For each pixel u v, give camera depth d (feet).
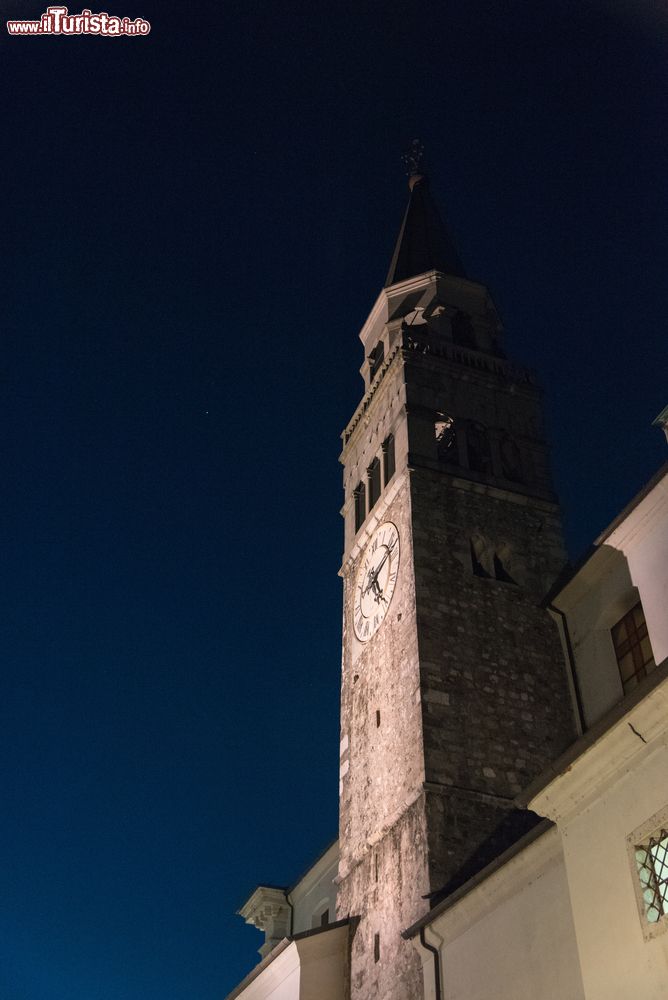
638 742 45.14
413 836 80.64
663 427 73.67
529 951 57.26
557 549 102.94
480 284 132.46
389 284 137.18
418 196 160.56
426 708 85.76
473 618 93.50
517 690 89.97
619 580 85.87
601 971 45.57
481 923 63.82
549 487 108.78
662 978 41.75
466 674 89.30
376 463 115.44
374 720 95.35
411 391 111.45
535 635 94.58
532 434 114.21
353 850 91.76
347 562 114.62
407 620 93.66
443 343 119.14
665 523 74.84
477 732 85.81
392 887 81.87
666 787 43.39
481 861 78.07
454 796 81.25
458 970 65.62
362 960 83.46
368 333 136.46
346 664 106.73
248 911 144.05
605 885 46.50
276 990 91.81
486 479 105.70
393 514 104.58
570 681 91.15
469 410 113.09
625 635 86.12
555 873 56.18
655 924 42.80
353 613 108.88
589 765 48.14
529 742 86.94
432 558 96.53
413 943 72.13
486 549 101.35
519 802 53.57
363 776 94.07
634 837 44.93
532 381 119.55
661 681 42.47
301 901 137.59
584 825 49.08
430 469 103.81
